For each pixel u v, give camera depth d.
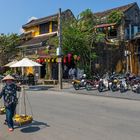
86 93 25.95
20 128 12.48
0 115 15.02
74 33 35.66
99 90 26.55
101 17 42.12
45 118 14.48
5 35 51.41
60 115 15.24
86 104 19.22
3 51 50.75
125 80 26.25
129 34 41.19
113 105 18.77
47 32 46.66
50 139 10.70
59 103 19.75
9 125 12.08
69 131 11.79
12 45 50.59
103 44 37.72
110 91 26.61
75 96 24.25
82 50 35.97
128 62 36.81
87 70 35.94
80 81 28.59
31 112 16.14
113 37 40.09
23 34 51.62
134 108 17.42
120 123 13.13
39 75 43.59
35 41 45.59
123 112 15.96
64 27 36.16
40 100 21.38
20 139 10.82
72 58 36.03
